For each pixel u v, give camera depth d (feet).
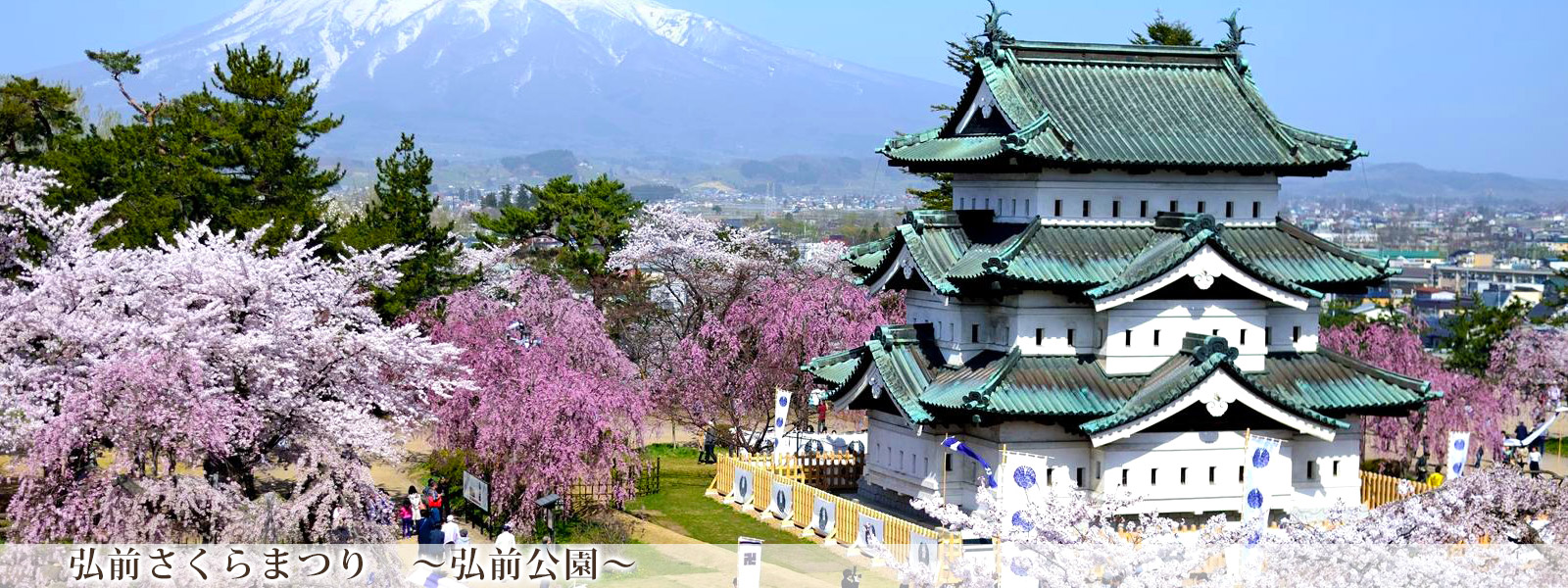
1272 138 216.95
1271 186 219.61
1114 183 211.41
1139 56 223.71
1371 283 215.51
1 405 163.53
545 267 357.61
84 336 176.96
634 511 224.12
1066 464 202.69
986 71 214.90
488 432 196.03
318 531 150.61
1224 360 196.75
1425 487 212.64
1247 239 216.13
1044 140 204.03
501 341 225.97
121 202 273.75
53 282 189.26
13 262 211.82
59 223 213.46
